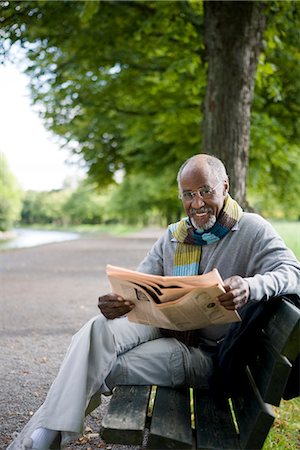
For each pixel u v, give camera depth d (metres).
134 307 2.62
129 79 10.95
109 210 58.41
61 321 7.17
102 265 15.36
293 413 3.67
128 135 14.88
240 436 2.25
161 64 10.31
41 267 14.88
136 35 8.62
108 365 2.65
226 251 2.80
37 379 4.68
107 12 8.59
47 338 6.21
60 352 5.58
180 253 2.93
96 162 16.59
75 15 8.21
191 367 2.74
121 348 2.77
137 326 2.85
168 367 2.74
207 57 7.55
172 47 9.34
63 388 2.49
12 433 3.50
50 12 8.19
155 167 16.73
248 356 2.57
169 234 3.07
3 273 13.29
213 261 2.82
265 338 2.44
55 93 12.26
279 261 2.61
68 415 2.43
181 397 2.65
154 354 2.75
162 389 2.72
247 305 2.62
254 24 7.26
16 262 16.62
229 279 2.35
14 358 5.36
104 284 11.09
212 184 2.76
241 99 7.32
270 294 2.39
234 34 7.22
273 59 9.45
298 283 2.52
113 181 17.30
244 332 2.49
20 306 8.34
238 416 2.40
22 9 7.89
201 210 2.77
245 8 7.13
